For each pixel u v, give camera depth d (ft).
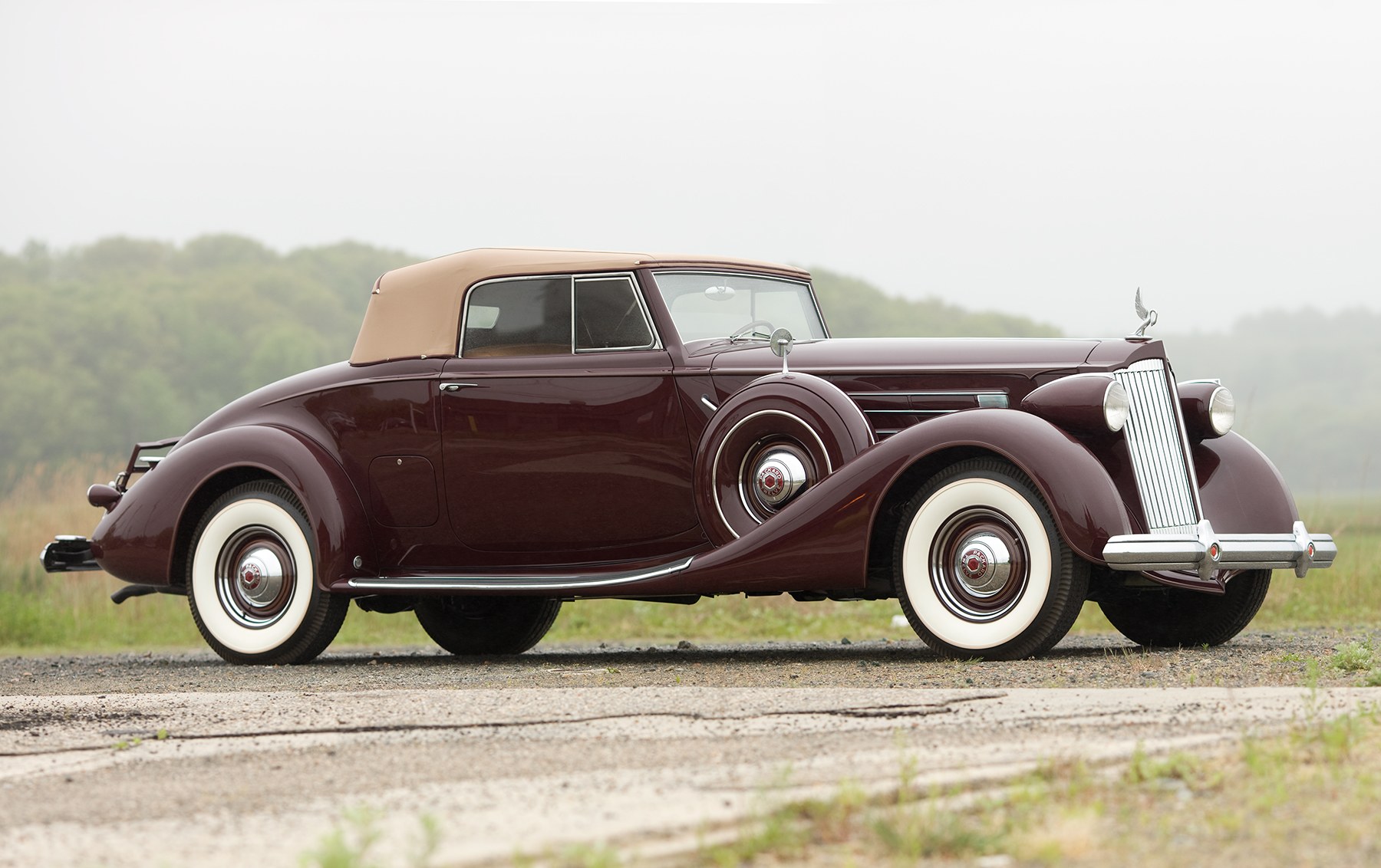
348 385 56.08
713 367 51.31
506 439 53.26
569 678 44.27
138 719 35.76
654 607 91.40
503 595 52.31
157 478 57.77
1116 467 46.39
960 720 30.91
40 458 650.43
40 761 29.60
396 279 56.75
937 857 20.29
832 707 33.17
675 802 23.32
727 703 34.37
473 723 32.58
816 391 47.91
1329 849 20.13
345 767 27.81
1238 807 22.48
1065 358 48.96
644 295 52.75
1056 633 43.37
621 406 51.96
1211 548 43.78
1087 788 23.73
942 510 45.09
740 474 49.16
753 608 89.45
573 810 22.97
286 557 55.62
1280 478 50.29
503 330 54.34
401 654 66.13
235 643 55.98
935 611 45.19
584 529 52.80
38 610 89.97
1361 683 36.73
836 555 45.83
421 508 54.75
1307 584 81.10
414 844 20.68
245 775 27.27
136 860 20.75
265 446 55.67
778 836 20.77
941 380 50.19
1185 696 33.22
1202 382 51.57
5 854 21.34
